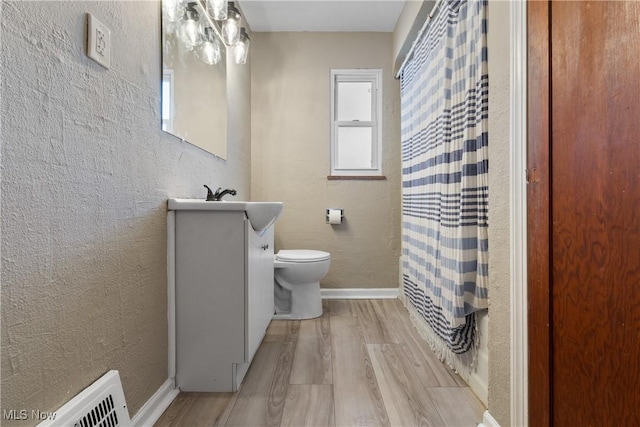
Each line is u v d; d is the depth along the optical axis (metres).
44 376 0.78
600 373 0.73
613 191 0.69
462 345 1.47
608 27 0.69
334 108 3.06
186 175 1.62
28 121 0.74
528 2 0.96
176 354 1.43
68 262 0.85
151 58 1.28
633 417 0.65
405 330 2.17
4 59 0.69
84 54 0.91
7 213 0.69
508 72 1.08
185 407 1.33
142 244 1.21
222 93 2.18
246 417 1.26
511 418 1.05
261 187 3.01
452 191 1.56
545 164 0.90
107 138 1.01
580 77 0.78
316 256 2.40
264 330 1.82
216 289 1.43
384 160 3.00
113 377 1.00
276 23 2.88
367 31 3.00
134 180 1.16
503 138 1.11
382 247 3.00
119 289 1.07
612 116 0.69
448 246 1.57
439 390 1.45
